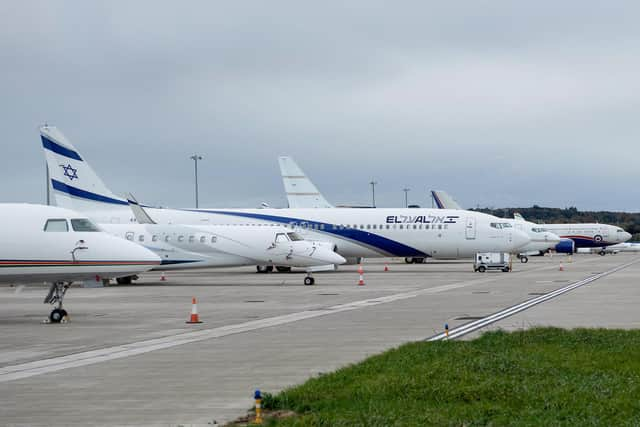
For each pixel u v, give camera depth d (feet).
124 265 96.43
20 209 97.81
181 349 67.00
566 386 45.27
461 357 55.36
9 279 96.32
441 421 37.37
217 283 173.06
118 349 67.77
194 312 89.76
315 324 85.25
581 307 100.32
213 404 44.14
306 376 52.60
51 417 41.52
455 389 44.29
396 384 45.75
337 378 48.91
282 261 178.09
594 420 37.52
